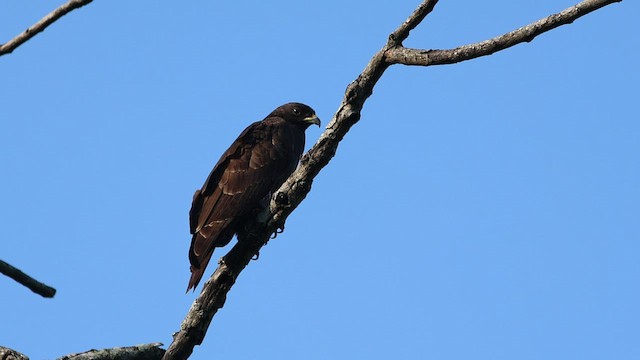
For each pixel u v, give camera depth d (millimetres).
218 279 10703
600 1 8750
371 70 10094
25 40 6645
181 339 10562
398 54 9922
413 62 9828
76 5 6570
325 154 10398
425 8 9758
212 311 10695
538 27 9109
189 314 10680
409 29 9930
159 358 10203
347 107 10227
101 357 9531
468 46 9570
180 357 10531
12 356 8633
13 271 5508
